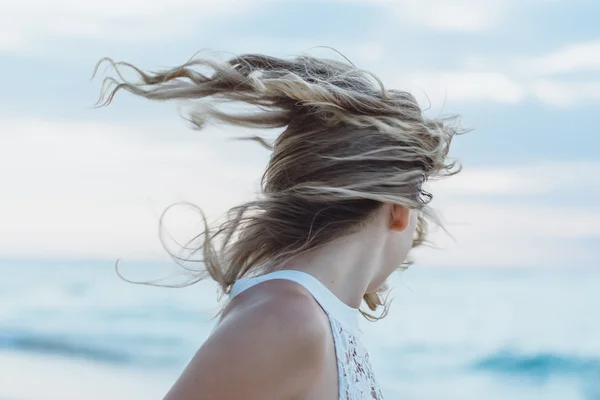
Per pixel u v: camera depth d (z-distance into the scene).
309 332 1.25
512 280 19.44
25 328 17.20
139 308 16.86
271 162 1.49
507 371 14.66
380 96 1.44
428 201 1.51
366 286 1.46
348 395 1.31
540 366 14.47
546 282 19.61
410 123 1.44
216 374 1.19
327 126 1.42
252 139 1.68
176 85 1.51
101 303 17.95
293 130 1.46
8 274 23.50
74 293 20.61
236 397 1.18
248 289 1.35
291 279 1.34
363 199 1.42
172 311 16.31
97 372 14.45
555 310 18.39
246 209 1.47
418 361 14.78
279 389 1.21
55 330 17.17
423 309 18.08
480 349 14.74
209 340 1.24
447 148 1.56
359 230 1.43
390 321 15.27
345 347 1.33
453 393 14.20
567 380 14.31
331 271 1.40
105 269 23.39
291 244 1.42
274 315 1.25
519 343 14.80
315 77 1.49
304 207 1.42
